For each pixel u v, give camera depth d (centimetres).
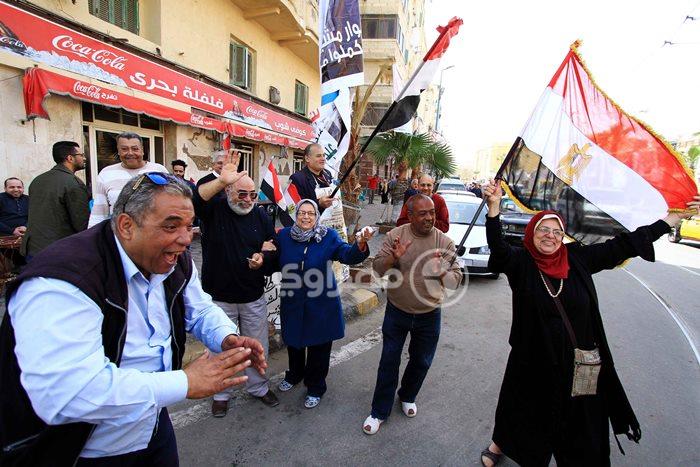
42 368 91
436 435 260
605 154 250
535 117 274
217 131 841
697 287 698
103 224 119
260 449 240
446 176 1130
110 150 639
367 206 1753
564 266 202
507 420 213
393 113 363
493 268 216
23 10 460
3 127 464
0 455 101
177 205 111
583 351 193
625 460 244
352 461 233
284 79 1218
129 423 101
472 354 389
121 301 112
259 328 283
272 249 266
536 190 271
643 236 211
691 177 218
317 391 286
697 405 309
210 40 848
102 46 554
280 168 1222
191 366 111
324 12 443
